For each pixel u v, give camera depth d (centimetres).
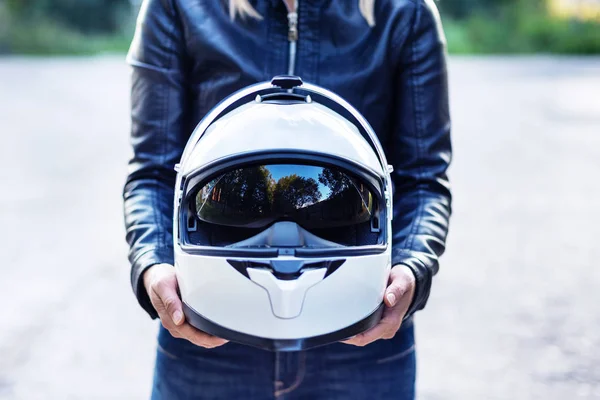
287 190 151
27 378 383
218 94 184
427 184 184
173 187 185
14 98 1505
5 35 3319
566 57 3106
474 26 3581
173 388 186
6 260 553
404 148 186
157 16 185
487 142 1044
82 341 423
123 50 3612
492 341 419
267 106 159
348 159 153
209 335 155
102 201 726
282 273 144
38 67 2341
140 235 174
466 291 492
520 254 566
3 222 651
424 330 433
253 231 153
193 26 183
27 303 474
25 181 809
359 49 182
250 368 182
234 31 182
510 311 461
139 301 169
